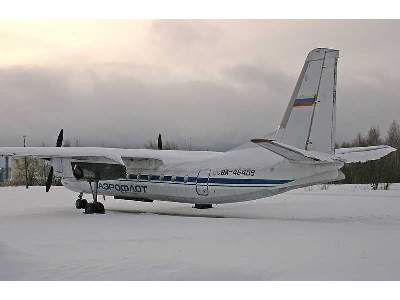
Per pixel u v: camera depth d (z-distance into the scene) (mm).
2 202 24766
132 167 19250
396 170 47781
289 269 8281
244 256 9312
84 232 12617
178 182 17922
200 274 8055
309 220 15508
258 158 16391
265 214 18016
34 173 52406
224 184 16797
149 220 15492
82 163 18438
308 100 15062
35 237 11750
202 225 14008
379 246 10242
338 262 8727
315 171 15141
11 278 7852
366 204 21953
